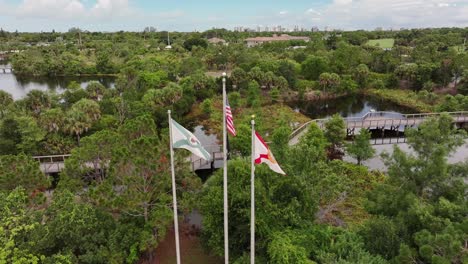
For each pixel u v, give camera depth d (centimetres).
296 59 9475
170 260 2033
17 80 9694
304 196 1888
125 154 1917
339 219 2383
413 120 4519
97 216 1867
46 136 3447
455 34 13925
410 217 1831
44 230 1603
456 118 4669
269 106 5831
